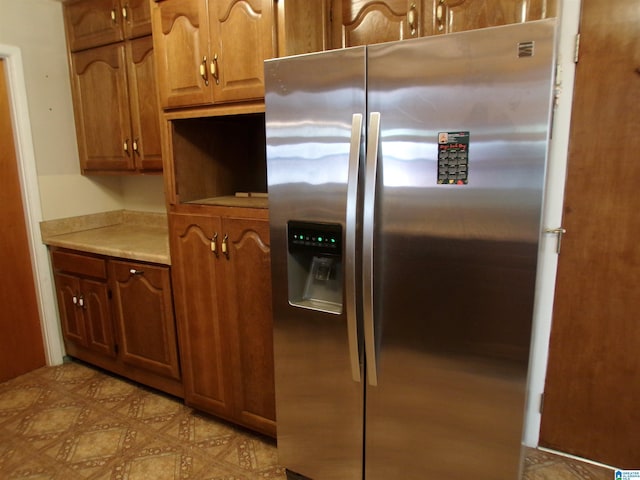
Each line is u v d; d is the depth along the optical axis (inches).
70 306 106.7
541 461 74.1
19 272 105.0
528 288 47.0
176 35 72.6
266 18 62.6
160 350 90.7
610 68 62.3
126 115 100.3
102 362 105.6
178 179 79.5
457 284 50.4
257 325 73.4
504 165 45.9
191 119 81.1
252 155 93.4
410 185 50.9
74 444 80.2
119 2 94.7
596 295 68.5
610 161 64.3
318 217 58.1
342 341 59.6
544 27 42.1
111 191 121.4
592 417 72.2
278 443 69.5
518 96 44.2
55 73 105.9
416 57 48.3
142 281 89.8
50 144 106.3
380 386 57.8
